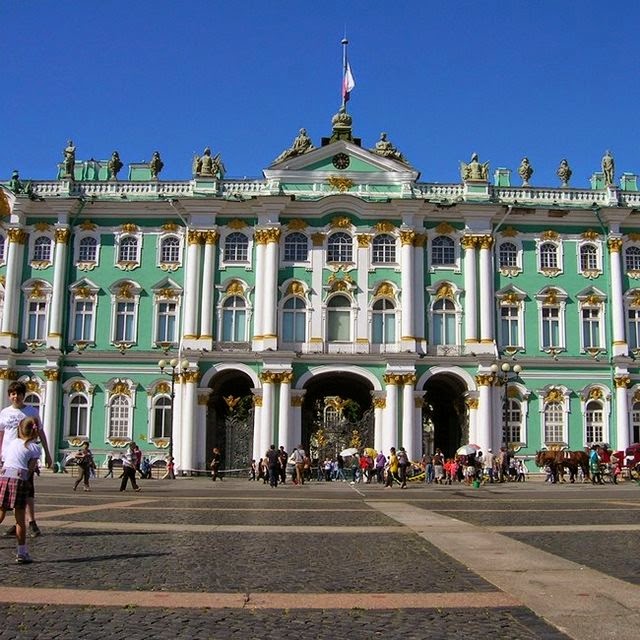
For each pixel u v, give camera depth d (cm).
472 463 5469
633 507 2873
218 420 6588
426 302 6347
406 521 2264
